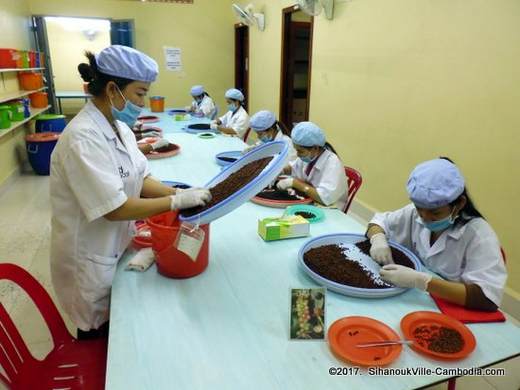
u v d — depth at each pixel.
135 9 6.61
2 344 1.09
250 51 6.65
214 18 7.04
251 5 5.97
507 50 2.15
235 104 4.68
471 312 1.10
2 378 0.98
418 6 2.77
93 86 1.25
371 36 3.34
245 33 7.03
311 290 1.00
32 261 2.75
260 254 1.42
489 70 2.27
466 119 2.46
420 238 1.45
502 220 2.29
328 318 1.07
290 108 5.63
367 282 1.21
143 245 1.45
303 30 5.46
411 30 2.87
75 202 1.24
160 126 4.32
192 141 3.40
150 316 1.06
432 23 2.66
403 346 0.96
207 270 1.30
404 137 3.06
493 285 1.11
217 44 7.19
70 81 8.23
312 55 4.42
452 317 1.07
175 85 7.20
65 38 7.91
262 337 0.99
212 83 7.39
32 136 4.86
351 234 1.51
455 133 2.56
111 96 1.26
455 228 1.29
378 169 3.44
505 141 2.22
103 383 1.18
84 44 8.08
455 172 1.18
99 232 1.28
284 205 1.88
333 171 2.04
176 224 1.25
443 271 1.36
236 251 1.44
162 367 0.89
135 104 1.29
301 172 2.26
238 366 0.90
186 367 0.89
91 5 6.41
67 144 1.16
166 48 6.94
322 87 4.29
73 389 1.15
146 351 0.94
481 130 2.37
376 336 0.99
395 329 1.03
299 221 1.57
